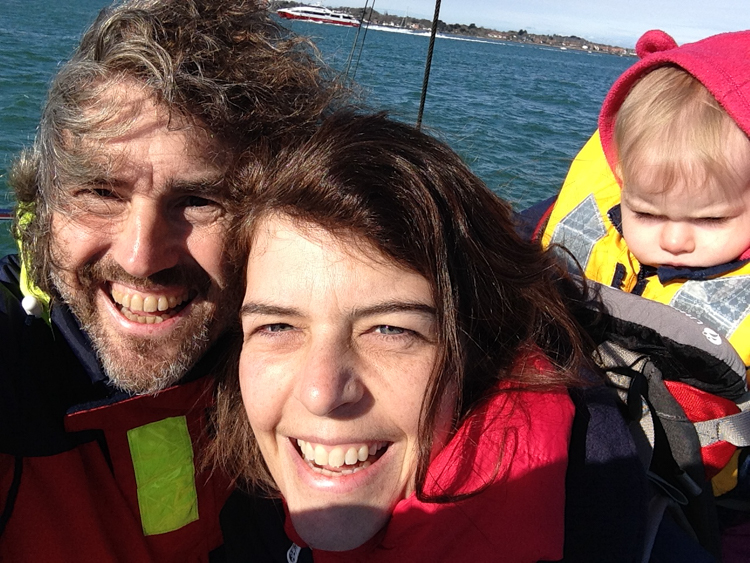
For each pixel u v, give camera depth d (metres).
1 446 0.45
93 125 0.41
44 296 0.48
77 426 0.47
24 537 0.46
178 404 0.50
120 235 0.44
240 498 0.51
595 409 0.44
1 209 0.70
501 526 0.38
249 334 0.41
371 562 0.42
